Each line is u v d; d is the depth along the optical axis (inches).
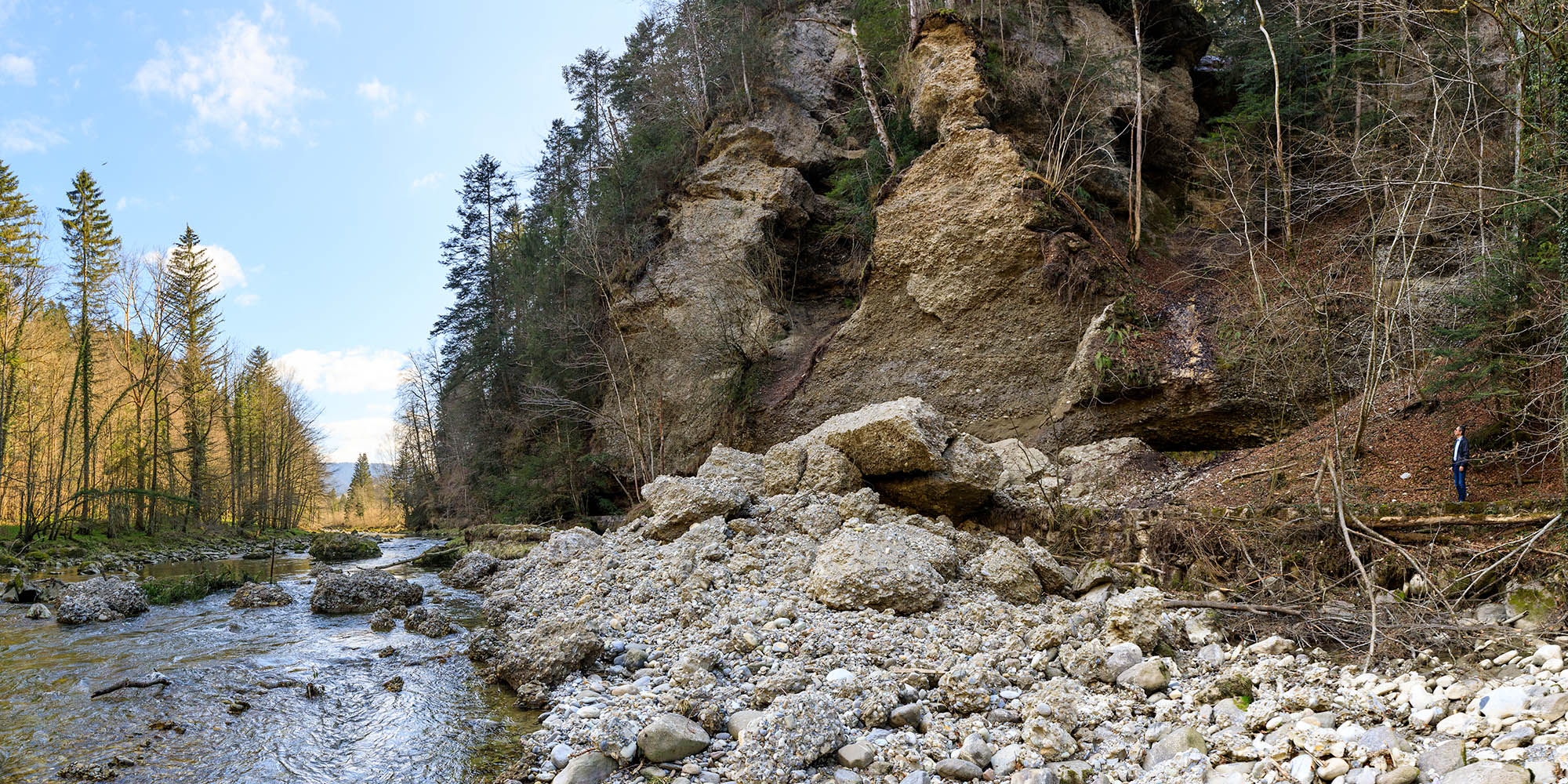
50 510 1222.3
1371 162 562.3
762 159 1286.9
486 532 1011.3
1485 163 502.6
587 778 229.8
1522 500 369.4
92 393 1316.4
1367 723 223.9
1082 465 658.2
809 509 532.7
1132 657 306.8
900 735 248.5
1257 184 768.9
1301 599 375.9
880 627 368.8
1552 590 315.3
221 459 1929.1
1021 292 851.4
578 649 334.3
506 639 432.1
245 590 576.4
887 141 1053.8
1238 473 563.2
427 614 483.8
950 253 893.2
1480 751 191.3
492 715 303.3
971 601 410.3
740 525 549.0
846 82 1284.4
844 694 275.7
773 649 340.5
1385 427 528.4
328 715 304.2
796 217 1242.0
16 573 828.6
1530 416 426.0
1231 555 426.3
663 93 1464.1
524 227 1915.6
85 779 240.8
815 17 1283.2
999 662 315.6
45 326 1290.6
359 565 962.7
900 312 936.9
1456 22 604.7
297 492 2454.5
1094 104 981.8
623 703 290.7
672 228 1337.4
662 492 609.0
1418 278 544.1
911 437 542.6
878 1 1151.6
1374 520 397.1
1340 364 599.2
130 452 1503.4
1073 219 859.4
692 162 1393.9
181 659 393.1
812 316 1200.2
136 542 1326.3
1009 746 233.6
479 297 1973.4
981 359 860.6
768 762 220.4
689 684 295.0
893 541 432.8
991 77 960.9
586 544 670.5
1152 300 785.6
